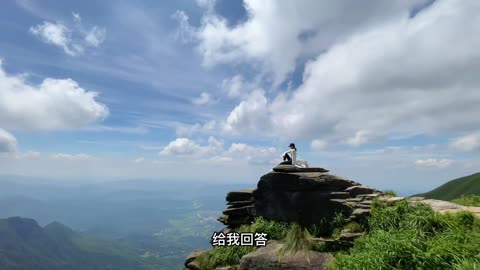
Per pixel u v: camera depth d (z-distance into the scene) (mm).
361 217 14711
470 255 9188
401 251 9992
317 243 14742
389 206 14422
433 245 9953
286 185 18688
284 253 14375
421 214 12586
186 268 18891
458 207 13914
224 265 16391
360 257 10891
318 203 17328
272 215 19000
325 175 18391
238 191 22547
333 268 11922
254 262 14562
